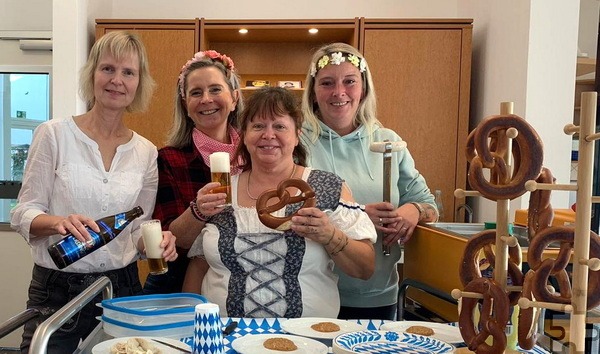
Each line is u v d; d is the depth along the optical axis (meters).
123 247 1.84
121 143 1.88
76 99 3.06
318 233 1.44
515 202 2.55
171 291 1.88
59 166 1.78
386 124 3.26
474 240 0.98
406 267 1.96
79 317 1.75
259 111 1.54
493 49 3.08
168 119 3.29
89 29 3.29
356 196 1.98
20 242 3.77
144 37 3.25
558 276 0.85
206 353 0.99
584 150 0.79
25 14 3.76
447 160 3.25
